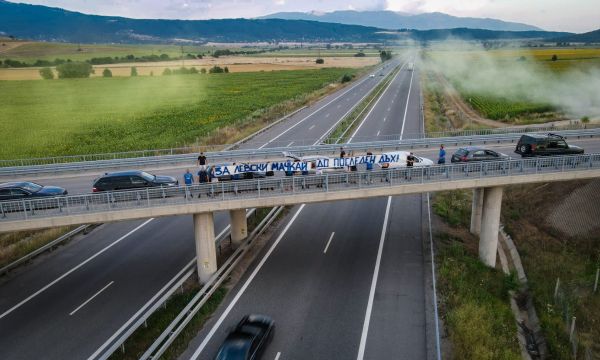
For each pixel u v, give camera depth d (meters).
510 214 39.31
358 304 25.02
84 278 28.86
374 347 21.45
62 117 92.75
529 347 23.53
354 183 27.50
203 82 148.50
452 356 20.66
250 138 61.06
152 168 39.81
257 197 26.53
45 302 26.14
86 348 21.92
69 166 37.47
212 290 25.52
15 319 24.47
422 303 24.98
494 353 20.64
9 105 110.69
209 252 27.28
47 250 32.75
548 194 39.53
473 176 28.64
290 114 80.12
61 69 167.75
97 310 25.19
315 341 21.98
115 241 34.31
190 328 22.91
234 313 24.34
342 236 33.91
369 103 90.62
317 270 28.89
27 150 63.38
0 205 23.58
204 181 28.44
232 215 31.91
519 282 29.08
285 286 27.05
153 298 26.30
